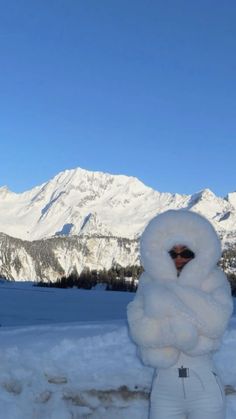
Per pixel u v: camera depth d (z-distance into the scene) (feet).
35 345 14.67
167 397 9.83
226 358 13.56
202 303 9.55
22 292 156.46
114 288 296.30
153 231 10.22
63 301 105.09
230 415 13.12
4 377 14.21
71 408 13.82
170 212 10.34
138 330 9.86
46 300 106.93
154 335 9.70
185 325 9.39
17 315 60.39
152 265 10.14
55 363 14.06
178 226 10.18
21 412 13.70
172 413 9.78
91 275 350.23
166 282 9.98
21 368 14.21
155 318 9.71
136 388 13.67
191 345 9.44
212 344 9.72
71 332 15.78
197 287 9.86
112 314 65.98
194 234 10.09
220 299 9.74
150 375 13.56
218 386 9.82
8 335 16.21
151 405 10.03
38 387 14.01
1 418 13.52
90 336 14.76
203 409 9.64
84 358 14.10
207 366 9.88
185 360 9.82
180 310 9.48
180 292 9.67
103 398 13.82
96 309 78.43
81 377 13.88
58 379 13.97
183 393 9.72
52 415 13.67
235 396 13.34
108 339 14.53
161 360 9.76
